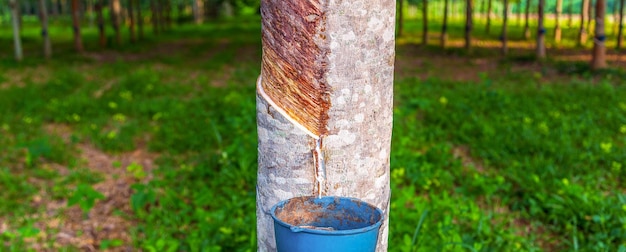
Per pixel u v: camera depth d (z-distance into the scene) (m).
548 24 25.58
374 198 2.30
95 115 8.14
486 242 3.99
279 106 2.16
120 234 4.51
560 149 6.11
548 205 4.68
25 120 7.54
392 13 2.17
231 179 5.36
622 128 6.77
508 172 5.62
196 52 17.12
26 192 5.17
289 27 2.06
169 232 4.37
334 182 2.21
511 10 34.78
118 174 5.90
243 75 12.30
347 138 2.17
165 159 6.22
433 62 14.35
